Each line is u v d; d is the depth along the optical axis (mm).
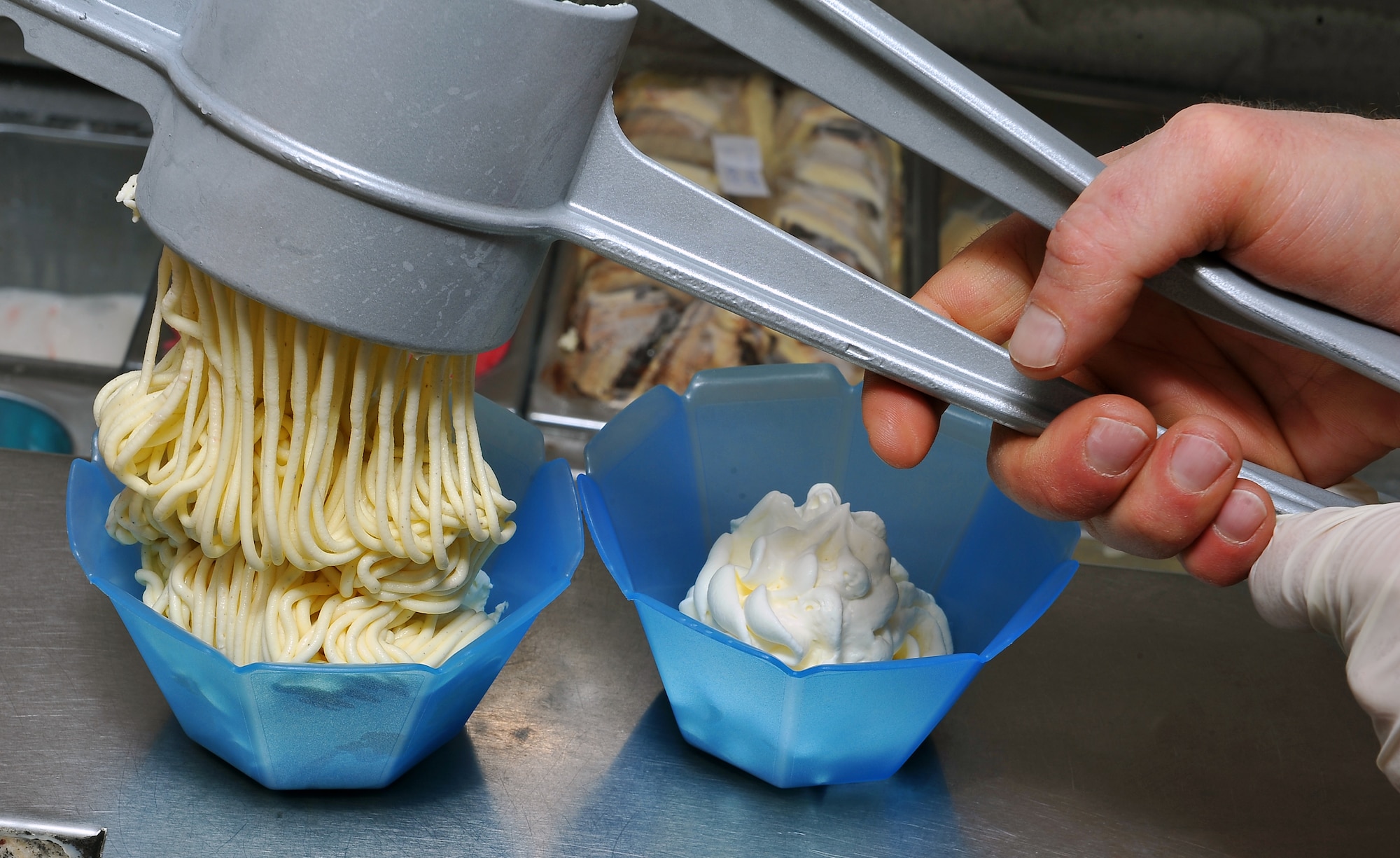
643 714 820
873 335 640
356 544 683
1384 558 591
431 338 565
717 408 915
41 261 1801
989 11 2096
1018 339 652
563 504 767
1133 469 654
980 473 899
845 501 949
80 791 698
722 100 2129
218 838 684
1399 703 577
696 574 924
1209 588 1012
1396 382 635
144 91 572
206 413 664
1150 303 916
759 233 607
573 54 526
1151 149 633
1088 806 785
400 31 494
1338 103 2141
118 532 718
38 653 791
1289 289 688
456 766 756
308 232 526
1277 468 933
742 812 752
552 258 1634
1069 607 974
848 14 573
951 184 2023
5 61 1839
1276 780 822
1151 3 2078
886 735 737
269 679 615
